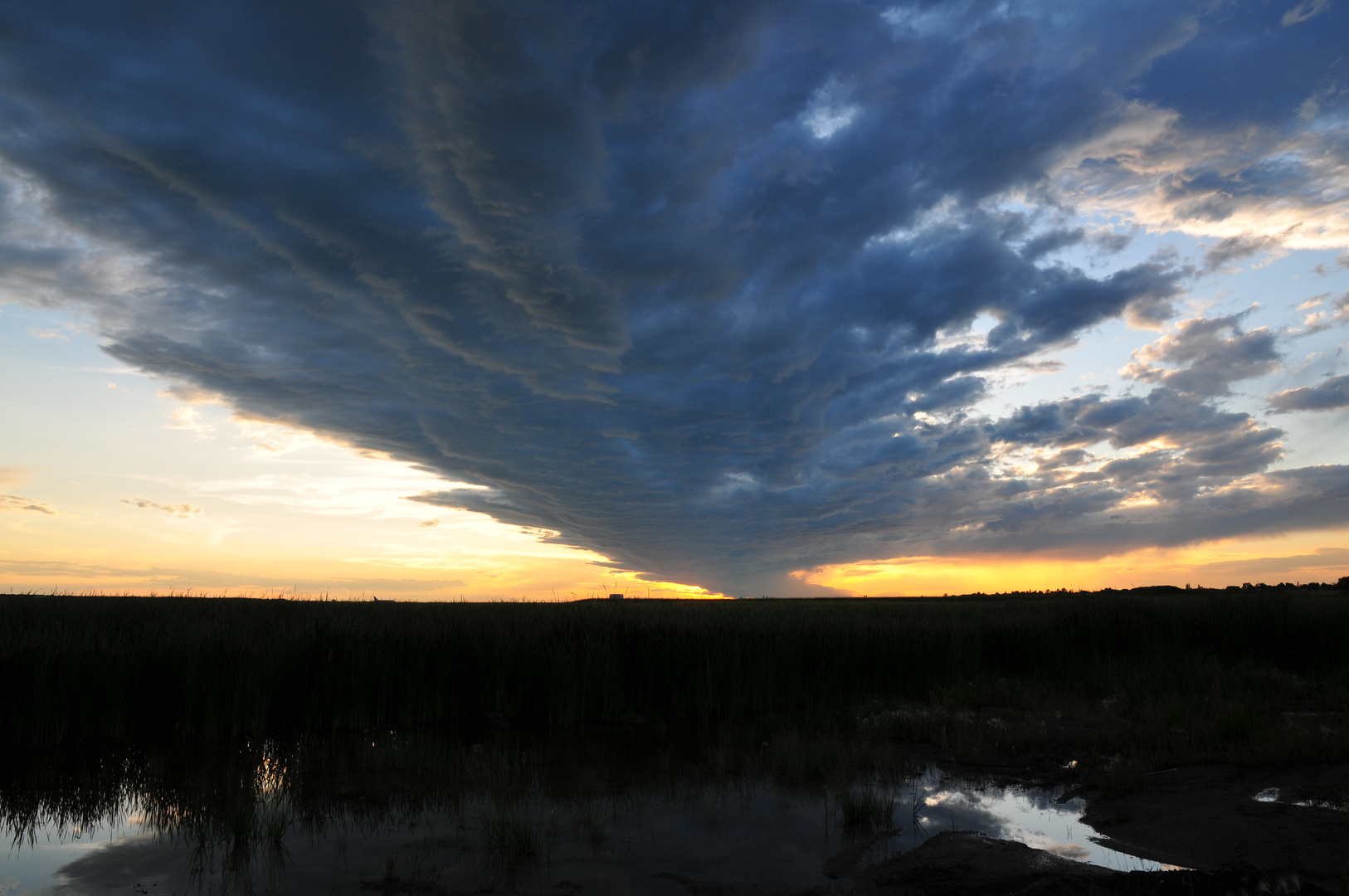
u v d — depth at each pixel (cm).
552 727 1061
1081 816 591
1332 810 537
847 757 786
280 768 779
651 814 607
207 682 952
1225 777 652
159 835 559
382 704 1057
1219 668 1273
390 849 519
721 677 1155
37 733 905
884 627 1455
